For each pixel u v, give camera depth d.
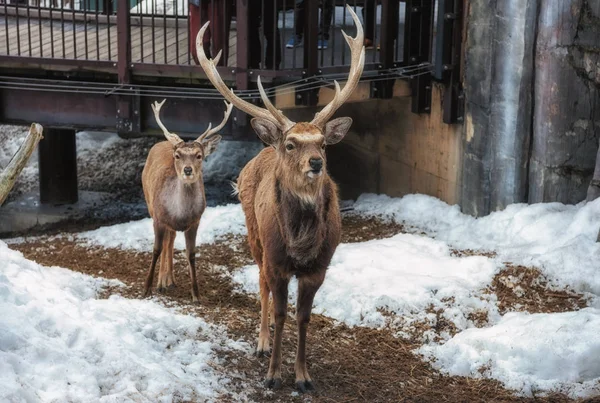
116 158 13.91
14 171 5.37
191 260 7.64
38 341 5.42
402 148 11.22
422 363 6.59
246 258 8.91
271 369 5.96
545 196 8.91
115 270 8.60
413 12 10.31
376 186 11.84
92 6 13.88
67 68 10.02
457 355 6.59
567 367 6.24
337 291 7.65
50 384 5.15
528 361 6.33
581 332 6.44
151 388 5.41
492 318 7.28
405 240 8.92
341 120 5.72
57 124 10.27
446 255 8.57
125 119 10.00
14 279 6.39
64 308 6.13
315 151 5.24
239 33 9.45
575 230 8.28
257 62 10.03
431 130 10.60
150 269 7.66
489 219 9.23
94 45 11.03
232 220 9.88
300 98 9.85
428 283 7.65
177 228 7.51
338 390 6.04
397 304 7.37
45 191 12.24
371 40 11.82
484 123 9.48
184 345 6.27
